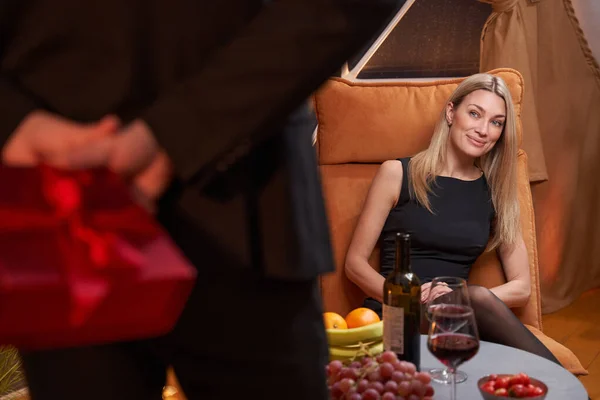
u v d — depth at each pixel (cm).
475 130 249
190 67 63
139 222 54
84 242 52
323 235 74
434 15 364
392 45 368
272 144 68
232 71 58
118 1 62
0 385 200
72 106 64
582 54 366
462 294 154
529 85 336
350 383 143
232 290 68
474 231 251
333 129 268
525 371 172
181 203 65
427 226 249
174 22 63
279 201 68
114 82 63
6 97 62
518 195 265
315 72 59
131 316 53
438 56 372
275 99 59
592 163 385
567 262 381
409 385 141
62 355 66
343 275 255
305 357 72
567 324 356
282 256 68
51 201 53
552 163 367
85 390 67
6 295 49
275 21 59
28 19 64
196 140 58
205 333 69
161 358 70
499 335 214
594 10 361
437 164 256
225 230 65
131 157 56
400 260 163
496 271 258
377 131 266
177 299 55
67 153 55
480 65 343
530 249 261
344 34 59
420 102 267
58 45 64
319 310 74
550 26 352
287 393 72
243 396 71
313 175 73
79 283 51
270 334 70
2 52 66
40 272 50
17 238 52
